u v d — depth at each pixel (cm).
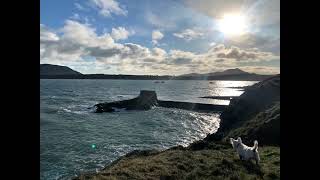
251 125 3353
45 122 6612
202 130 6106
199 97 13788
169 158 1429
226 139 3300
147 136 5262
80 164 3231
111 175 1123
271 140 2691
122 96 15012
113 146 4316
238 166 1256
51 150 3900
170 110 10000
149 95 10831
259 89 6081
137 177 1096
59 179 2655
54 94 15500
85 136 5106
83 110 9362
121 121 7325
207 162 1322
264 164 1316
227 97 13575
